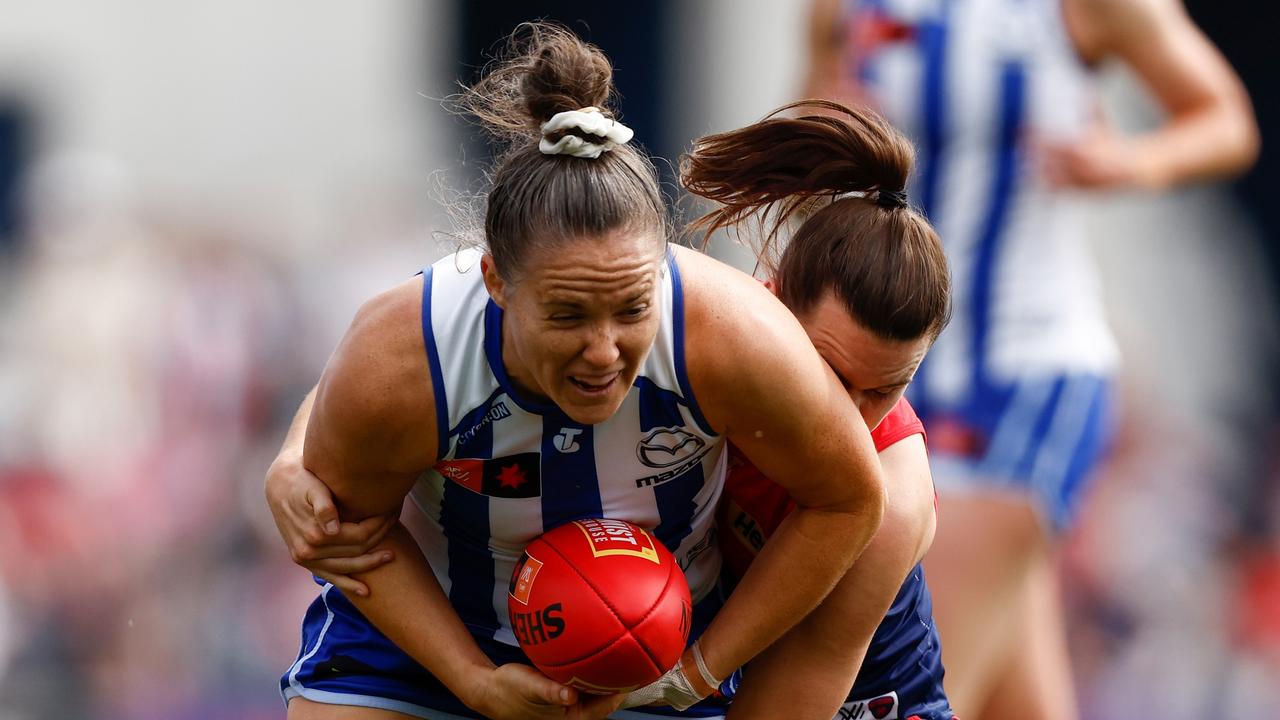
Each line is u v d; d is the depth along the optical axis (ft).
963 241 57.26
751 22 113.70
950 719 42.22
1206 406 103.60
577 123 29.55
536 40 33.78
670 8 112.57
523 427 33.42
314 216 110.93
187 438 98.27
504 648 37.76
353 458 33.58
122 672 90.07
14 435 95.04
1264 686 86.79
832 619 36.35
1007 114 56.90
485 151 111.55
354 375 32.65
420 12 123.85
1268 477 97.04
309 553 35.14
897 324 33.76
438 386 32.60
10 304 103.76
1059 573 87.61
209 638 91.25
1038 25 57.41
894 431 37.68
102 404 96.68
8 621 89.30
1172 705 86.22
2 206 120.98
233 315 101.86
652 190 30.12
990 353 56.39
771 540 35.47
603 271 29.22
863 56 58.75
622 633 33.50
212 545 96.07
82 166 113.09
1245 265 111.96
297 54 127.95
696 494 36.17
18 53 127.44
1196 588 89.76
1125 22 58.59
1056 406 55.77
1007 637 56.08
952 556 54.95
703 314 32.40
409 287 33.27
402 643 35.78
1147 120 105.09
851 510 34.22
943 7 57.67
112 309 99.71
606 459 34.17
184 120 127.54
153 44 128.36
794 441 33.06
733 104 114.32
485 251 31.24
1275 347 108.68
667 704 36.42
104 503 94.27
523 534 35.91
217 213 111.86
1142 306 108.27
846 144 35.53
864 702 39.88
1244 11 119.55
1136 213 111.14
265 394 101.60
